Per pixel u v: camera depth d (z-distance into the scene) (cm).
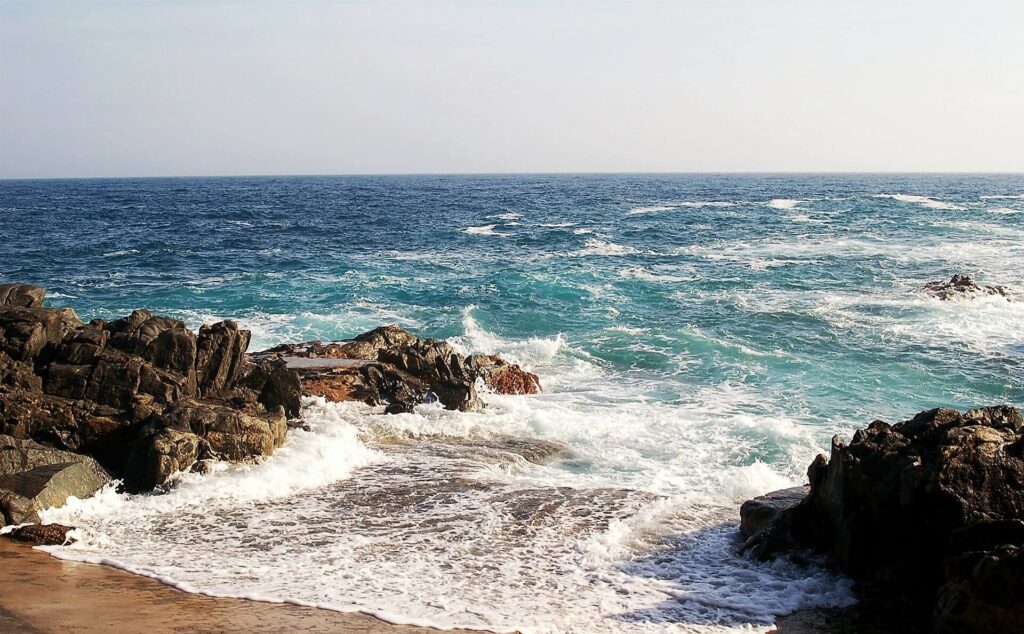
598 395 2291
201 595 1092
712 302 3581
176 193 15975
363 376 2175
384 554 1265
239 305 3572
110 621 992
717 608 1116
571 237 6262
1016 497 1137
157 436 1549
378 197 13650
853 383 2367
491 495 1530
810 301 3581
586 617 1071
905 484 1173
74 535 1306
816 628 1069
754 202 10888
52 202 12088
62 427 1623
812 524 1283
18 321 1820
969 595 991
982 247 5319
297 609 1056
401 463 1714
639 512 1448
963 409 2148
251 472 1578
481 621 1042
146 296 3809
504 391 2294
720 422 1988
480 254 5328
